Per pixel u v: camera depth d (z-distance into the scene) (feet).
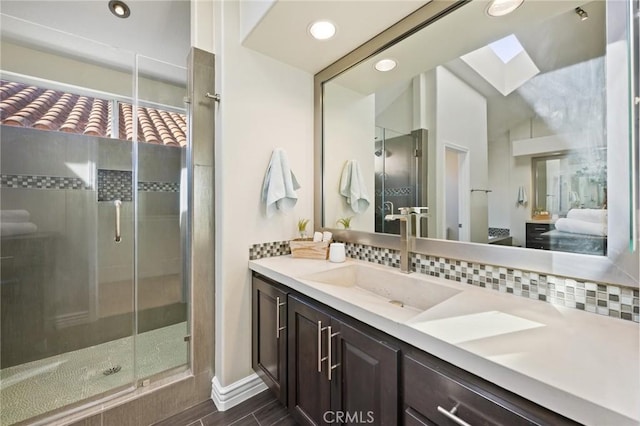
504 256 3.45
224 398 4.95
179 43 7.25
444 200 4.24
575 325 2.51
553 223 3.16
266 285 4.81
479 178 3.84
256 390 5.34
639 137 1.81
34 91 6.44
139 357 6.03
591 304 2.81
